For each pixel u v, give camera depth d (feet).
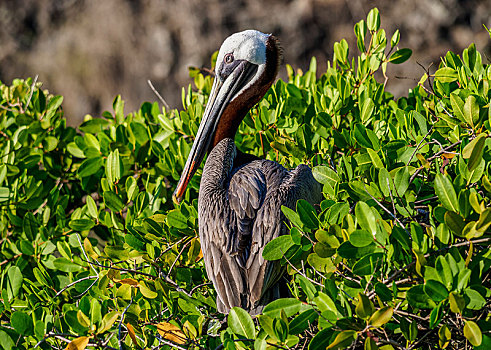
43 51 103.96
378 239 20.42
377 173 24.11
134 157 32.42
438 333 20.02
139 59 96.58
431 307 19.20
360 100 29.50
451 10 84.69
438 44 85.30
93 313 22.43
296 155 28.78
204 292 26.13
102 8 99.76
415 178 24.50
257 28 91.30
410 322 20.25
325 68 89.81
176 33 94.07
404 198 22.68
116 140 32.58
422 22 85.66
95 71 99.55
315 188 25.58
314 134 29.27
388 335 21.48
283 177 25.41
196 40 92.53
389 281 20.06
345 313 20.40
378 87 30.76
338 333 19.25
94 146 33.22
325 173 24.64
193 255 25.44
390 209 23.71
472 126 23.57
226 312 23.50
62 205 32.35
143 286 23.82
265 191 24.81
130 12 96.94
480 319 20.26
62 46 102.63
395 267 21.29
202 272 26.27
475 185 22.43
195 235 26.11
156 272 25.63
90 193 34.96
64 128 36.35
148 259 25.32
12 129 36.78
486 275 22.04
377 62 31.60
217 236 24.06
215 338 23.77
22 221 31.89
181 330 22.76
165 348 23.38
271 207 23.66
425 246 19.76
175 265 25.72
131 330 22.00
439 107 27.58
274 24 90.74
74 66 101.09
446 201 20.27
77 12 102.42
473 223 19.21
